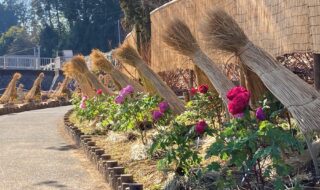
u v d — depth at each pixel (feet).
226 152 13.17
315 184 14.55
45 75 178.40
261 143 13.55
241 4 25.17
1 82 172.04
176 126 18.58
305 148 16.37
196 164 18.31
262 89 18.78
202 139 21.43
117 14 252.62
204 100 24.25
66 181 22.77
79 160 28.43
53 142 37.35
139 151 24.29
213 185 16.21
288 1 20.86
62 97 114.73
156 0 72.59
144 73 30.42
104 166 22.85
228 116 20.04
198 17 29.73
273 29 22.26
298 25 20.25
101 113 39.70
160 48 38.29
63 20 290.56
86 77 48.91
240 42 16.52
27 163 27.86
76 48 263.29
